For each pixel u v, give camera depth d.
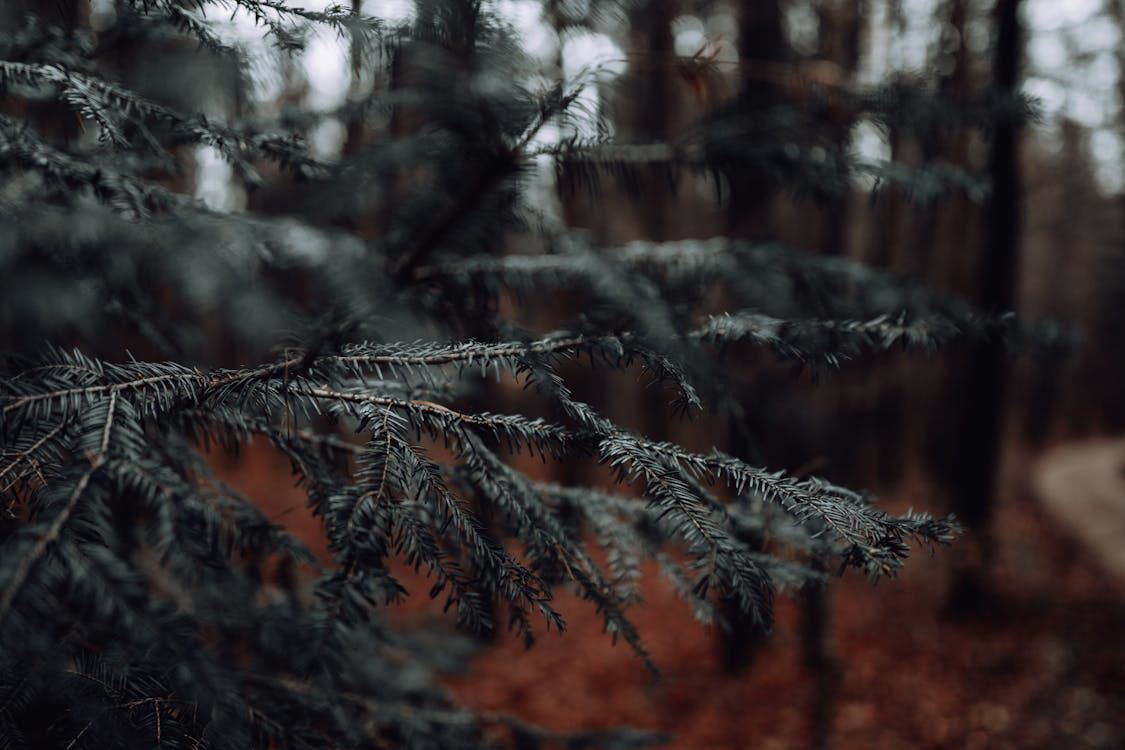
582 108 1.45
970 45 7.87
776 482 1.02
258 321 2.22
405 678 2.07
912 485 11.80
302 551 1.42
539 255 1.90
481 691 6.61
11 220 1.62
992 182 1.85
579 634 7.93
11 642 0.64
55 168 1.23
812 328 1.17
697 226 7.67
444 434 1.05
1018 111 1.74
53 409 0.89
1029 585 10.05
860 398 4.42
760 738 6.38
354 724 1.61
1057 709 7.21
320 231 2.04
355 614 0.89
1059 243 23.41
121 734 0.88
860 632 8.70
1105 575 11.20
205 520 1.33
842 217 7.47
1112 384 29.19
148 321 1.82
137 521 1.60
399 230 1.86
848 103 1.83
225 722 0.98
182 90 1.64
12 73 1.07
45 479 0.83
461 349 1.09
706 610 1.28
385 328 1.53
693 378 1.39
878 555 0.92
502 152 1.60
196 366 1.07
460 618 0.93
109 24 1.55
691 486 1.14
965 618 9.12
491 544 0.99
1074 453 27.70
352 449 1.39
